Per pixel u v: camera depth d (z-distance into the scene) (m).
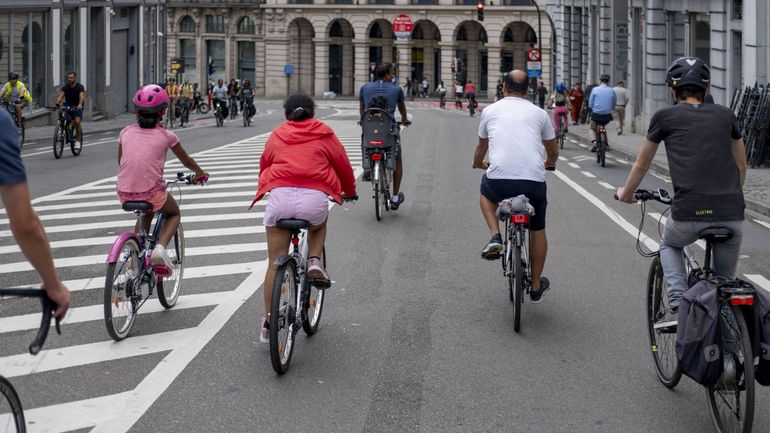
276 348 6.45
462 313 8.44
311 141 7.09
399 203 14.02
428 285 9.49
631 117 36.56
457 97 68.44
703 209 5.80
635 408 6.12
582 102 41.47
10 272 9.85
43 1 33.75
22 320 7.96
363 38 80.06
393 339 7.62
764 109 21.27
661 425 5.83
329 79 82.94
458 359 7.10
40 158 22.45
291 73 81.12
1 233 12.10
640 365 7.02
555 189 17.77
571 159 24.97
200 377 6.59
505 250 8.53
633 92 36.47
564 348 7.42
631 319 8.31
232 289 9.16
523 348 7.40
